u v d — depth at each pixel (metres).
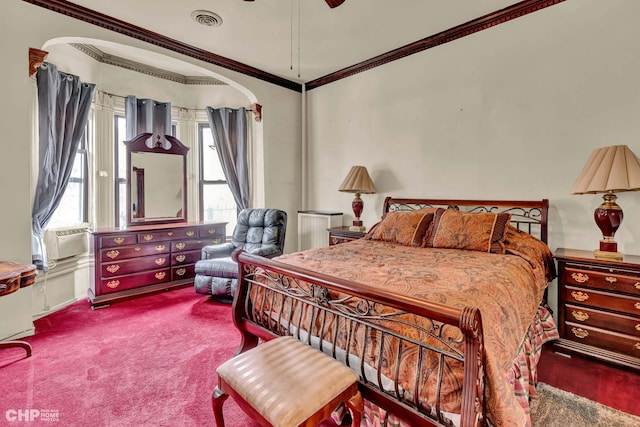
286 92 4.57
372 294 1.30
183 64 3.65
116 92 4.05
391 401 1.34
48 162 3.07
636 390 1.92
